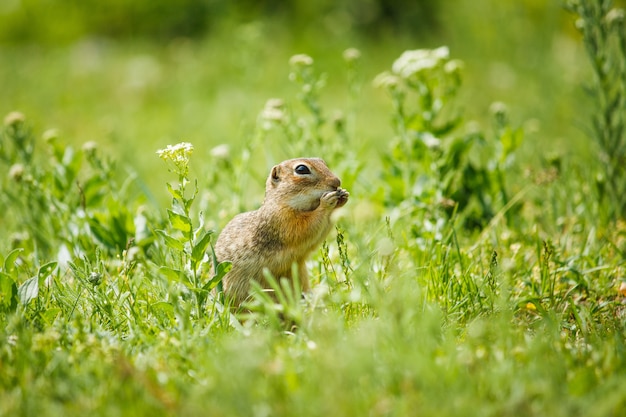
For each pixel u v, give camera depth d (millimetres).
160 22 31141
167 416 6004
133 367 6578
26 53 29641
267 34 27641
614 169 12070
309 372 6422
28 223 11609
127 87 25297
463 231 11688
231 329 7949
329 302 7910
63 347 7355
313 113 12562
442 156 12008
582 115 18188
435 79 12250
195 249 8141
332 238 11406
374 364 6523
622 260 10141
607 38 12500
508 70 22750
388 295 7645
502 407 5887
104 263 9727
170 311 8180
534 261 10492
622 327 7910
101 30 31641
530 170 12078
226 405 5891
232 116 20766
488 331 7309
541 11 23719
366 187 12492
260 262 9406
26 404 6176
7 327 7645
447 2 26875
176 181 15172
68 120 22328
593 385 6312
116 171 16203
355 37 28062
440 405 5855
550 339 7262
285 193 9352
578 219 11875
